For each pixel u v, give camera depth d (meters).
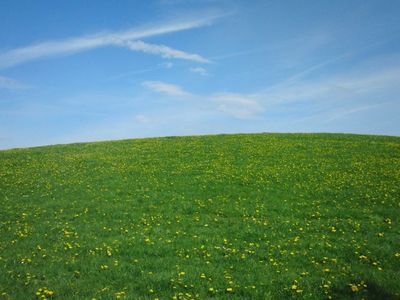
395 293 12.62
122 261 16.06
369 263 15.52
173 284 13.72
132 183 29.97
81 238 19.06
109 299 12.67
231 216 22.47
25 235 19.55
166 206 24.41
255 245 17.75
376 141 45.09
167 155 40.31
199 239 18.50
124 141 52.03
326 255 16.39
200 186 28.61
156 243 18.09
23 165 37.84
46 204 25.28
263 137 49.75
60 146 50.00
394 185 27.31
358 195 25.53
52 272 14.99
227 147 43.28
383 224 20.20
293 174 31.31
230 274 14.52
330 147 41.97
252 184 28.83
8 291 13.21
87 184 30.14
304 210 23.02
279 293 13.04
